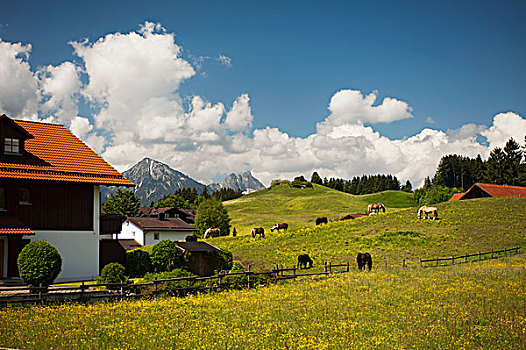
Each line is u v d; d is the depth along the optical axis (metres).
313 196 191.88
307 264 37.97
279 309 17.30
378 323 14.38
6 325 14.77
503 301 17.03
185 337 13.28
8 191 26.81
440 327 13.35
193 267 31.95
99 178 29.86
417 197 174.25
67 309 17.84
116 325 14.86
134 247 67.00
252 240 58.47
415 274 28.34
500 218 55.91
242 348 12.08
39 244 23.25
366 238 50.28
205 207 95.81
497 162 146.00
